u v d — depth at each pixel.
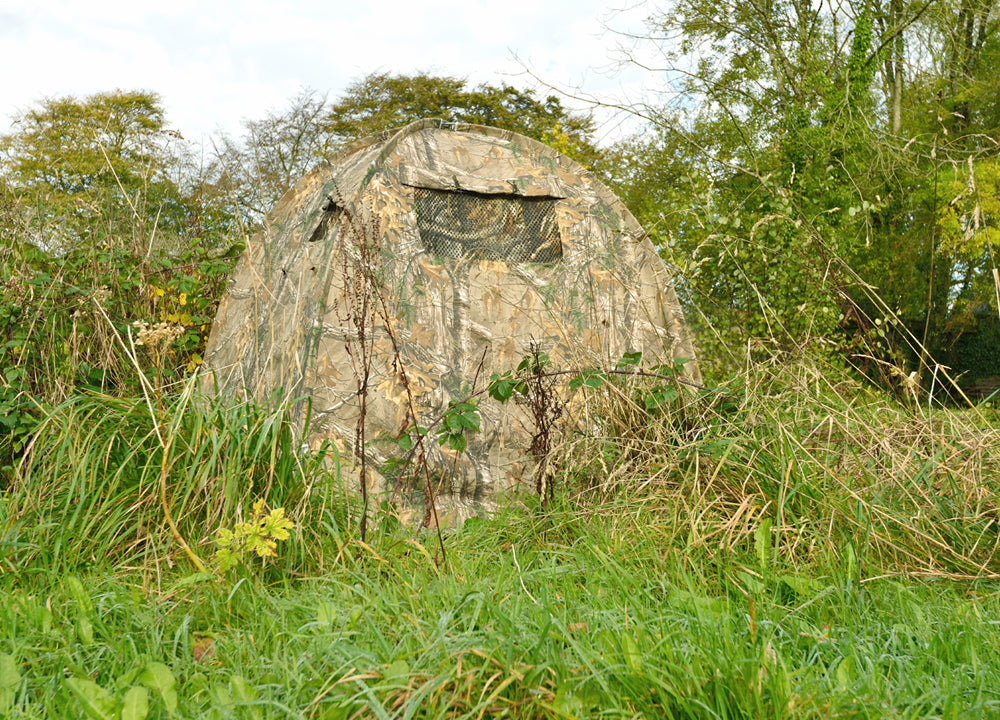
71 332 4.27
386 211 4.04
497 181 4.42
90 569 2.62
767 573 2.43
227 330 4.91
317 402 3.65
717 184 11.41
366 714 1.62
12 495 3.03
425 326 3.97
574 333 4.32
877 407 3.62
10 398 3.89
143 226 5.29
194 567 2.64
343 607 2.29
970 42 13.81
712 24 12.81
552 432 3.61
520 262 4.39
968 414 3.45
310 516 2.93
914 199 12.20
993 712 1.63
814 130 10.54
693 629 1.92
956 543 2.80
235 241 5.59
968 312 12.80
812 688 1.65
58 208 5.29
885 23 13.50
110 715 1.56
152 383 4.29
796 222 4.58
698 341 6.11
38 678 1.79
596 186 4.73
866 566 2.62
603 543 2.81
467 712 1.60
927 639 2.02
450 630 1.94
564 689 1.58
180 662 1.92
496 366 4.08
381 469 3.59
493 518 3.42
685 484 3.08
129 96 17.89
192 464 2.93
